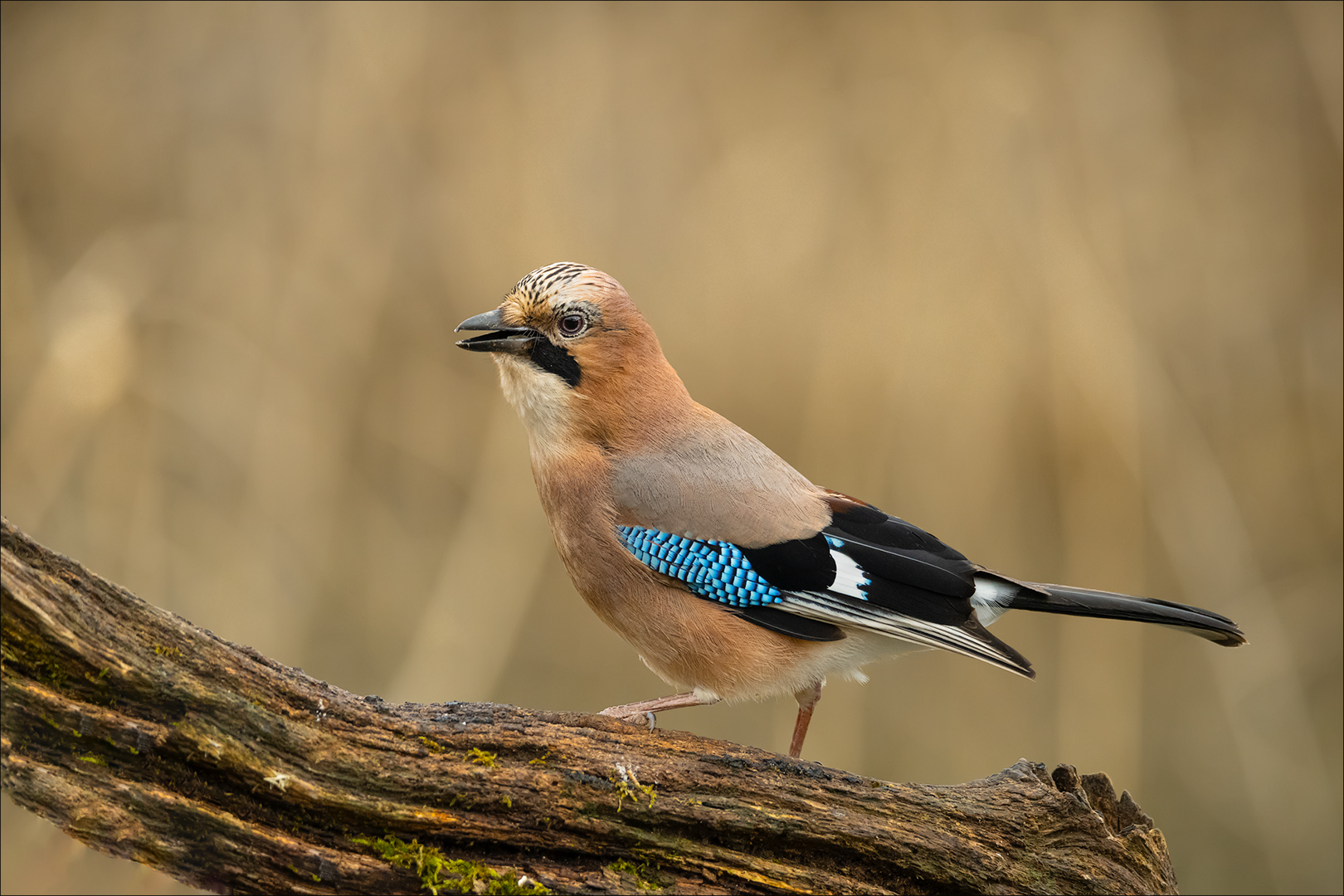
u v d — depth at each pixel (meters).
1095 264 11.73
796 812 5.54
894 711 11.52
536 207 12.22
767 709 11.72
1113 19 12.84
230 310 11.54
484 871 5.22
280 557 10.88
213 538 10.83
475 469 12.03
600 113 12.66
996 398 11.40
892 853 5.58
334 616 11.74
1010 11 12.95
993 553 11.27
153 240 11.60
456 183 12.41
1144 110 12.81
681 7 13.31
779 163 12.41
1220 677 11.38
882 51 12.98
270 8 12.95
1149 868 6.07
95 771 4.90
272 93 12.78
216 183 12.12
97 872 8.51
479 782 5.25
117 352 9.98
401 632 11.70
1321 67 13.19
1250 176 13.85
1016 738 10.98
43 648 4.80
